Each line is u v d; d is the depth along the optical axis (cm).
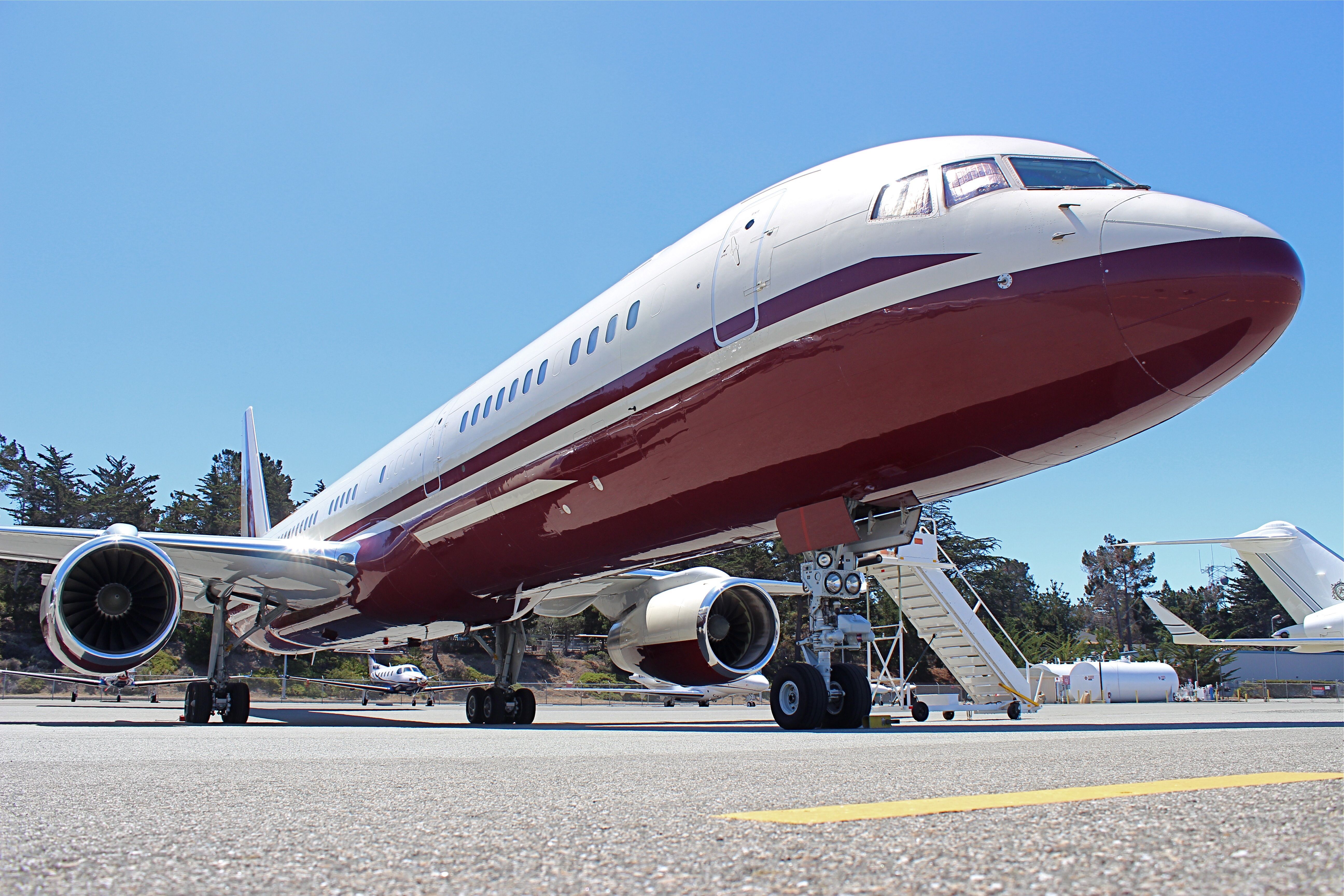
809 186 916
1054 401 754
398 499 1434
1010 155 831
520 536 1181
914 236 805
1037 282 743
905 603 2002
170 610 1127
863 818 235
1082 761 402
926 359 779
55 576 1082
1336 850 179
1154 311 710
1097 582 10125
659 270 1032
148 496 6669
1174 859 174
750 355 881
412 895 163
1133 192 768
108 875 180
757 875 172
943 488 869
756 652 1316
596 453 1041
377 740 694
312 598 1500
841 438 841
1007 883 160
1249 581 9312
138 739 713
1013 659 5756
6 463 6281
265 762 449
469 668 6084
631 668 1412
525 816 251
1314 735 618
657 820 241
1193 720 1360
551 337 1202
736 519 976
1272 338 716
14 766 434
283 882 174
